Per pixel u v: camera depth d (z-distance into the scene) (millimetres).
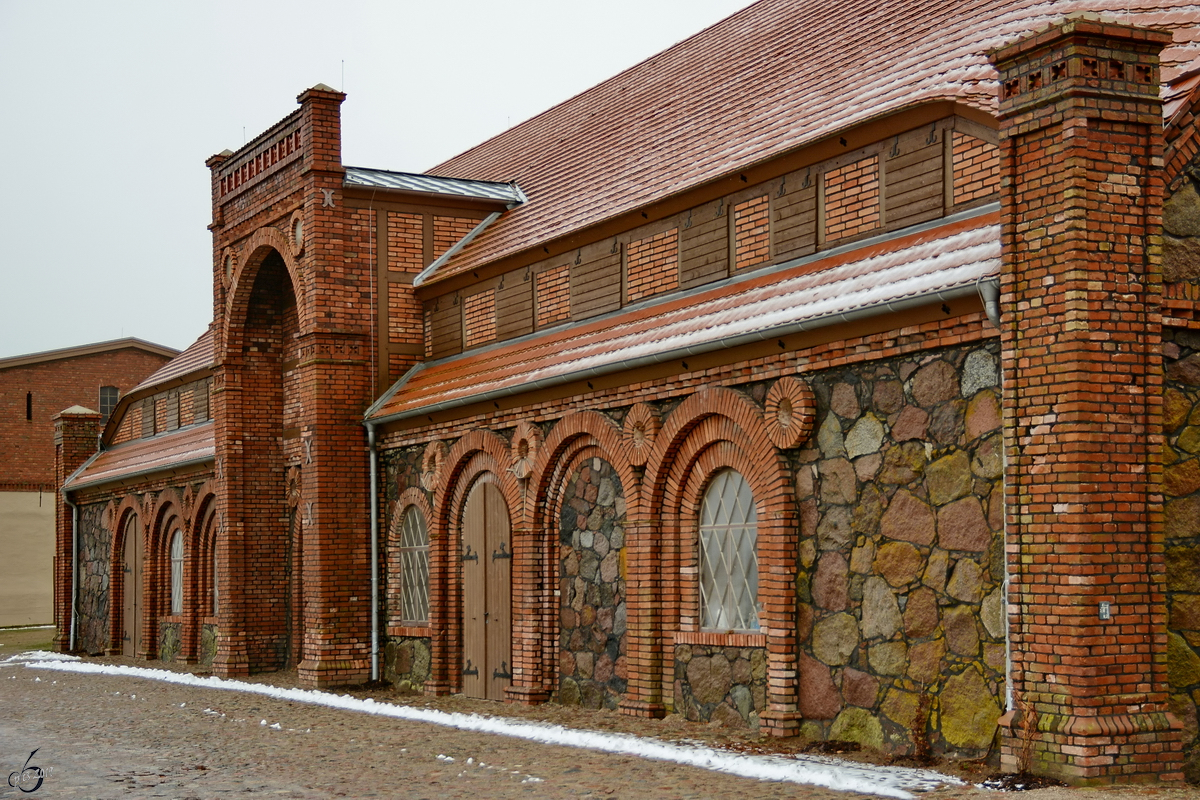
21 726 15484
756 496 12641
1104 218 9508
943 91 11891
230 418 23062
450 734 13672
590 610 15281
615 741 12266
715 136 16328
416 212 20703
